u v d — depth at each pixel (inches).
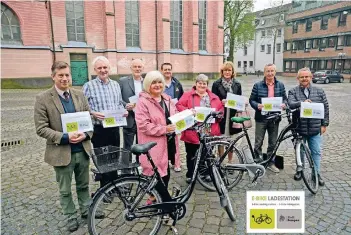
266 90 191.2
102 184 140.6
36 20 855.7
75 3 980.6
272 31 2057.1
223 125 197.5
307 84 169.8
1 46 805.9
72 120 122.0
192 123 137.7
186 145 174.4
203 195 165.5
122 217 131.0
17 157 239.1
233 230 130.6
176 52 1258.6
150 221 137.8
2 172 205.0
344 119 390.6
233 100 181.8
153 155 133.3
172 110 144.4
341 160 218.8
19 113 448.1
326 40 1605.6
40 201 161.0
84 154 131.7
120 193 117.3
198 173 145.2
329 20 1567.4
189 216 143.0
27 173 203.2
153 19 1176.2
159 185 122.8
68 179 128.9
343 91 810.2
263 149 256.4
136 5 1120.8
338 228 129.0
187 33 1291.8
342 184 175.9
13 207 154.1
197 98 176.6
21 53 840.3
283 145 262.2
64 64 121.1
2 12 805.2
